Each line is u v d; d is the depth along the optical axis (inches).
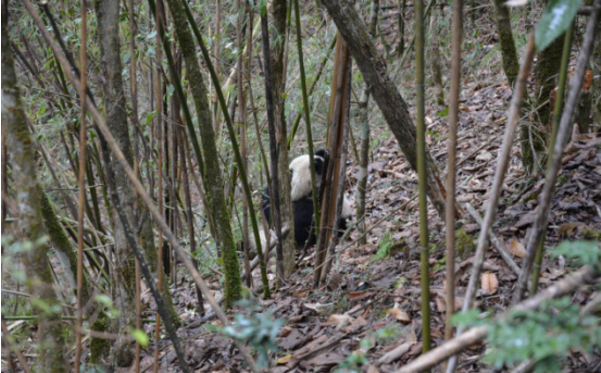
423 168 73.2
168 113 170.6
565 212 127.0
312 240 211.0
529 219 126.8
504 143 65.2
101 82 109.0
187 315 150.0
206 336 127.0
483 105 260.4
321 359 106.9
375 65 118.1
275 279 170.6
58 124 138.8
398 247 151.9
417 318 111.7
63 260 120.5
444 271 125.3
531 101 153.9
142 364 121.0
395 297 121.0
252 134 215.3
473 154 202.4
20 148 76.3
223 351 120.2
